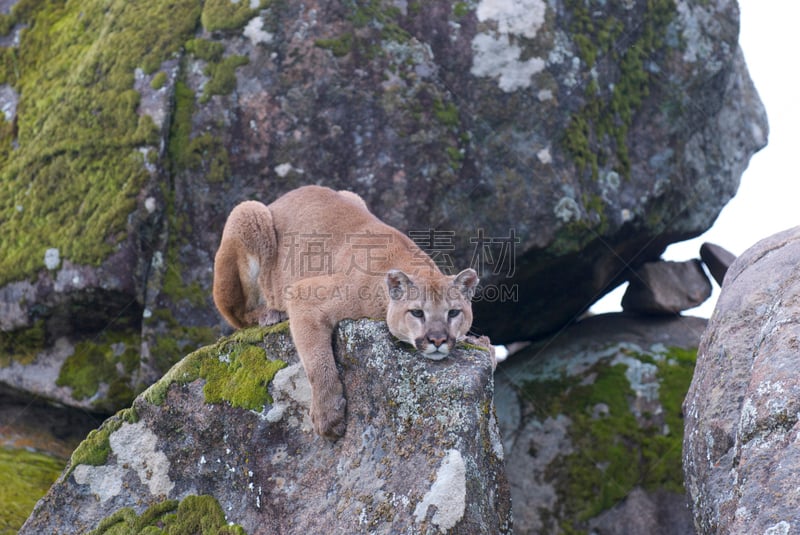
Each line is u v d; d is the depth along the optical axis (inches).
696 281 647.8
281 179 528.7
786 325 334.0
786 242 402.3
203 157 531.8
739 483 309.7
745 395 328.5
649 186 576.4
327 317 366.3
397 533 311.6
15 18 629.3
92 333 555.2
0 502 500.4
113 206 528.1
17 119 589.9
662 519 567.8
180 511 366.6
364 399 347.6
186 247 529.7
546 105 551.2
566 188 545.3
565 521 574.6
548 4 563.2
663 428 589.9
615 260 599.8
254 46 543.5
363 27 548.1
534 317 617.3
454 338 351.3
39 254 538.6
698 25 597.9
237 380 373.1
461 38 555.2
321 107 535.8
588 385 609.6
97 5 602.2
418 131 536.4
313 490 346.9
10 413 584.4
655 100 587.2
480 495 316.8
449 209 533.0
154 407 380.8
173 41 550.6
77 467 381.4
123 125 539.5
